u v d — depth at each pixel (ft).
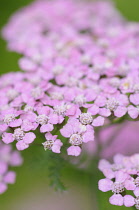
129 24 0.65
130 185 0.45
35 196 0.64
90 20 0.65
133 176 0.46
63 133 0.46
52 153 0.49
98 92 0.50
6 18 0.76
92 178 0.55
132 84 0.50
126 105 0.48
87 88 0.51
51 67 0.54
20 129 0.47
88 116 0.47
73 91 0.50
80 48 0.58
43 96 0.49
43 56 0.56
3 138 0.46
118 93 0.49
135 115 0.47
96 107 0.48
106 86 0.50
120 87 0.50
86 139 0.46
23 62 0.56
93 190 0.55
